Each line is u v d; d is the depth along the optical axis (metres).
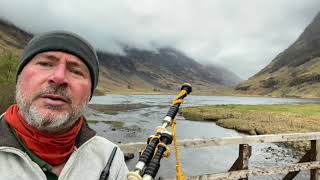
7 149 0.43
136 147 1.24
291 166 1.61
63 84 0.45
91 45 0.51
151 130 9.11
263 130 8.96
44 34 0.48
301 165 1.64
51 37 0.47
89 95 0.51
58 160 0.46
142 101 33.00
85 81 0.49
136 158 4.31
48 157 0.45
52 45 0.46
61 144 0.46
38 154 0.45
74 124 0.49
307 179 4.08
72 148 0.49
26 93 0.45
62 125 0.45
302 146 6.47
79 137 0.51
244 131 9.55
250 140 1.50
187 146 1.37
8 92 7.03
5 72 9.62
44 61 0.46
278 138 1.57
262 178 4.02
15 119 0.45
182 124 11.34
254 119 12.43
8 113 0.47
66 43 0.47
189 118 13.94
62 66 0.46
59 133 0.46
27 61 0.47
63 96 0.45
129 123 10.92
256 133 8.94
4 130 0.44
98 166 0.51
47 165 0.45
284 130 8.94
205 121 12.75
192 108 19.30
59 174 0.47
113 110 17.98
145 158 0.54
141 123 10.98
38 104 0.44
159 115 14.66
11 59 9.72
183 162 5.15
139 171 0.53
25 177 0.43
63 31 0.48
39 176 0.44
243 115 13.88
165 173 4.16
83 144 0.50
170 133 0.59
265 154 5.98
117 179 0.53
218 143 1.42
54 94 0.45
